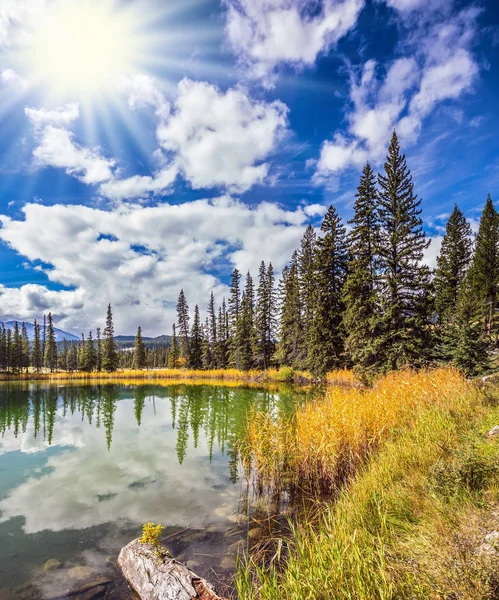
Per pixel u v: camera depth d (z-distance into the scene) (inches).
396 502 180.2
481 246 1386.6
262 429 358.6
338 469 301.1
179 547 203.5
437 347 719.7
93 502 287.1
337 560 126.6
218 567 179.5
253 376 1806.1
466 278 1396.4
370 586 109.0
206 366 2391.7
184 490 305.9
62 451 470.3
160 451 451.5
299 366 1423.5
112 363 2795.3
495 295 1269.7
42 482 343.0
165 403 971.9
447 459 203.3
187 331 2628.0
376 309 863.7
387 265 848.3
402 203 845.8
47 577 181.9
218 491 300.4
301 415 392.5
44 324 3073.3
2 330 2815.0
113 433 579.8
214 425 621.3
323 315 1206.3
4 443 524.4
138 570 172.1
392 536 146.3
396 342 799.1
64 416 780.0
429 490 171.8
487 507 141.0
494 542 108.6
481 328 563.5
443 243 1620.3
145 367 3361.2
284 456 327.6
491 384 384.8
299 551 147.6
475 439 221.9
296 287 1604.3
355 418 344.5
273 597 126.1
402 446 262.8
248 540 208.7
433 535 130.3
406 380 470.0
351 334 970.7
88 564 195.2
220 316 2433.6
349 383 997.2
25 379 2465.6
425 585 101.3
